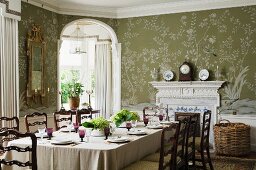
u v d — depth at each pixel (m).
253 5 5.85
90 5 6.67
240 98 5.93
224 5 6.04
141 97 6.77
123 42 6.92
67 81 9.32
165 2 6.39
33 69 5.73
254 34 5.84
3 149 2.35
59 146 2.90
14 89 5.25
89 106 7.16
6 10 5.00
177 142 3.22
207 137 4.43
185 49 6.38
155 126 4.17
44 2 6.07
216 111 6.07
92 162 2.77
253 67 5.84
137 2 6.39
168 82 6.35
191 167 4.66
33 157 2.34
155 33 6.63
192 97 6.24
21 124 5.46
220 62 6.08
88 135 3.53
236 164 4.93
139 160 3.36
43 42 6.00
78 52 8.03
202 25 6.23
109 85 8.34
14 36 5.23
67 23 6.63
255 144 5.80
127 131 3.86
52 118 6.39
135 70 6.82
